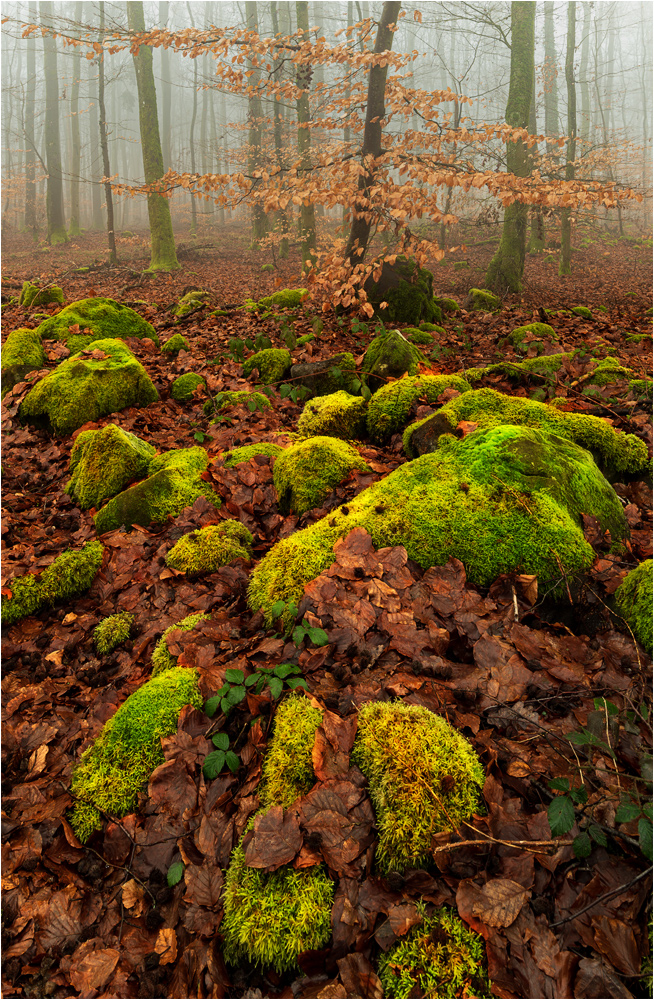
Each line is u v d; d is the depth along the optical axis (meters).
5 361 6.04
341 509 3.07
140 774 2.09
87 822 2.01
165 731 2.17
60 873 1.90
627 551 2.96
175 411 5.60
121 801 2.04
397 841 1.69
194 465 4.15
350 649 2.35
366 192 7.59
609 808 1.73
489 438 3.21
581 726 2.01
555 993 1.39
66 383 5.27
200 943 1.64
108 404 5.31
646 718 2.00
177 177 7.60
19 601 3.16
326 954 1.54
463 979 1.45
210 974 1.57
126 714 2.25
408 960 1.50
